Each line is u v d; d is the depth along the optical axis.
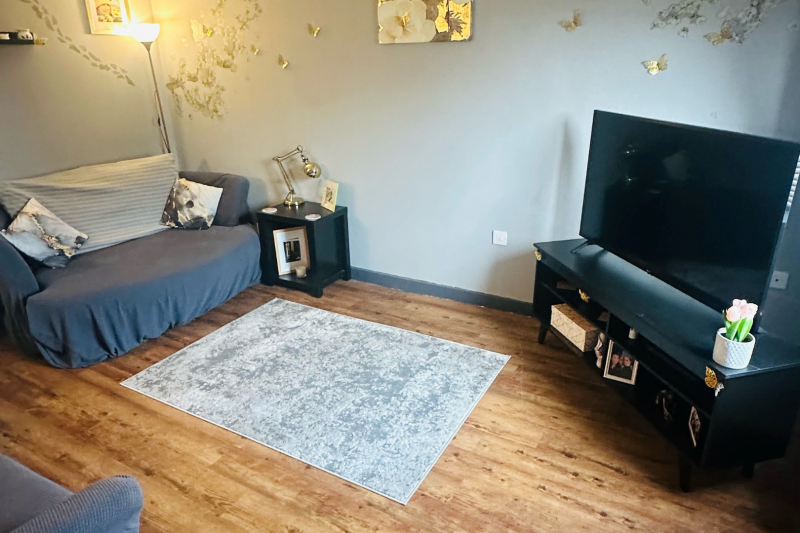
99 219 3.42
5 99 3.25
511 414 2.37
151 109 4.11
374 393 2.54
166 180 3.76
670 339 1.93
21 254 2.93
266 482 2.04
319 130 3.62
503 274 3.29
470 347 2.91
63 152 3.60
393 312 3.35
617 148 2.42
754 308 1.70
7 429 2.36
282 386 2.61
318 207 3.72
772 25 2.21
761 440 1.88
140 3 3.84
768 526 1.79
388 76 3.22
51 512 1.20
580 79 2.70
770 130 2.35
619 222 2.49
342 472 2.07
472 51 2.92
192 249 3.34
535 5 2.69
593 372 2.43
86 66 3.62
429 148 3.25
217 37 3.74
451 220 3.34
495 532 1.80
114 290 2.82
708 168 1.95
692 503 1.89
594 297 2.32
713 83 2.40
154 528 1.84
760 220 1.77
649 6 2.44
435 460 2.12
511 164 3.03
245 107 3.85
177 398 2.55
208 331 3.16
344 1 3.20
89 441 2.27
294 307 3.45
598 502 1.91
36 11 3.31
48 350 2.79
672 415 2.05
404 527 1.83
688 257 2.10
